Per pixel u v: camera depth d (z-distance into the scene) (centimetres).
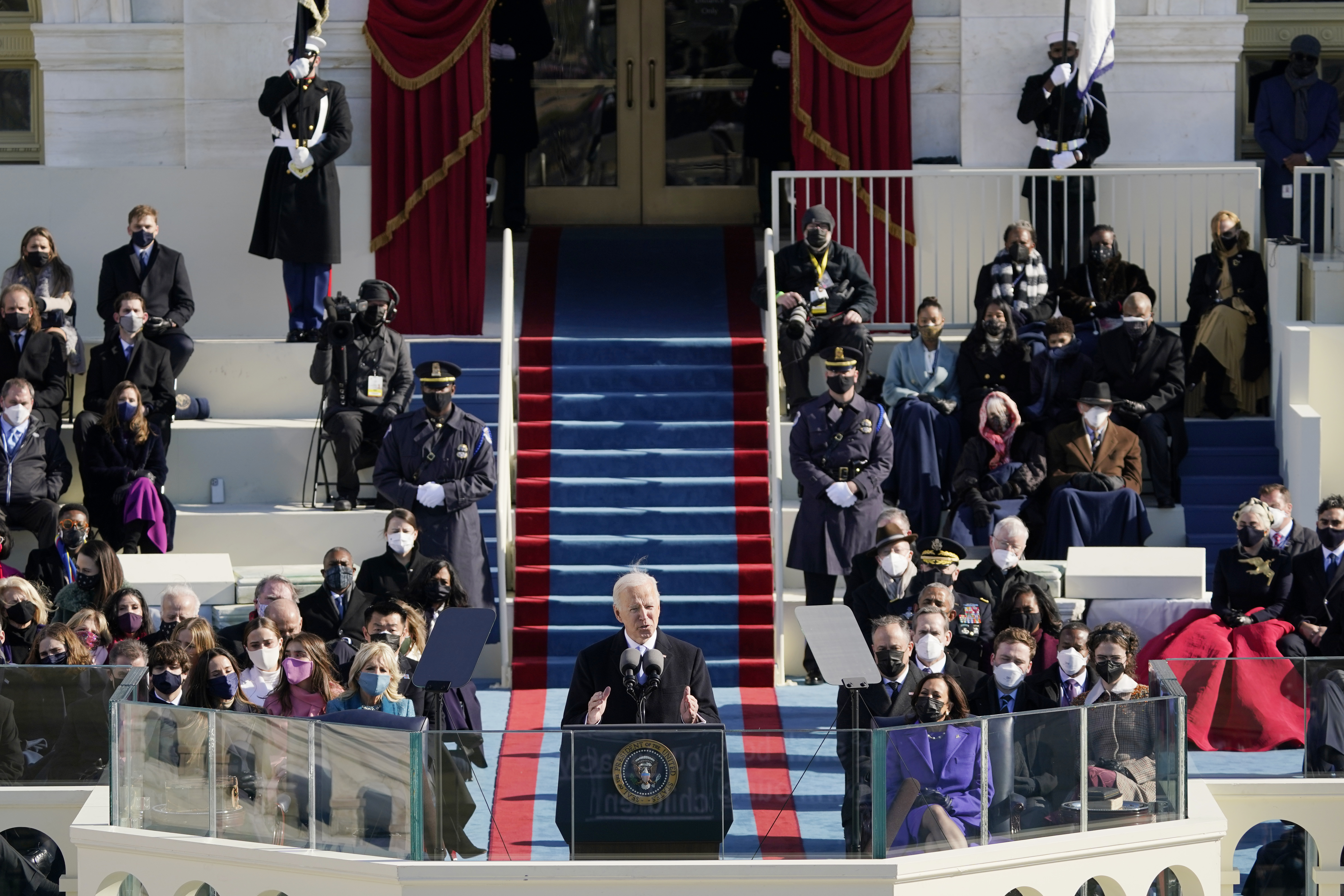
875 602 4066
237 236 5512
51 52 5634
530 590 4522
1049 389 4756
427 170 5441
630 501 4731
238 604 4381
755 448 4866
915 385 4806
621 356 5094
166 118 5666
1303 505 4809
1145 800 3177
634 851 2947
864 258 5544
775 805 2958
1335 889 3481
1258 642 4034
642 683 3052
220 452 4878
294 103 5094
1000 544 4081
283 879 3045
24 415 4553
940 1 5544
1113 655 3453
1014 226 5012
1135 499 4569
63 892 3503
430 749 2962
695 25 6103
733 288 5578
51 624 3869
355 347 4769
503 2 5591
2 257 5506
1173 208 5494
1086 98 5328
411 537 4100
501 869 2927
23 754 3494
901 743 2970
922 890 2956
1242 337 5053
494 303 5550
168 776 3159
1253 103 5850
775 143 5738
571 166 6128
